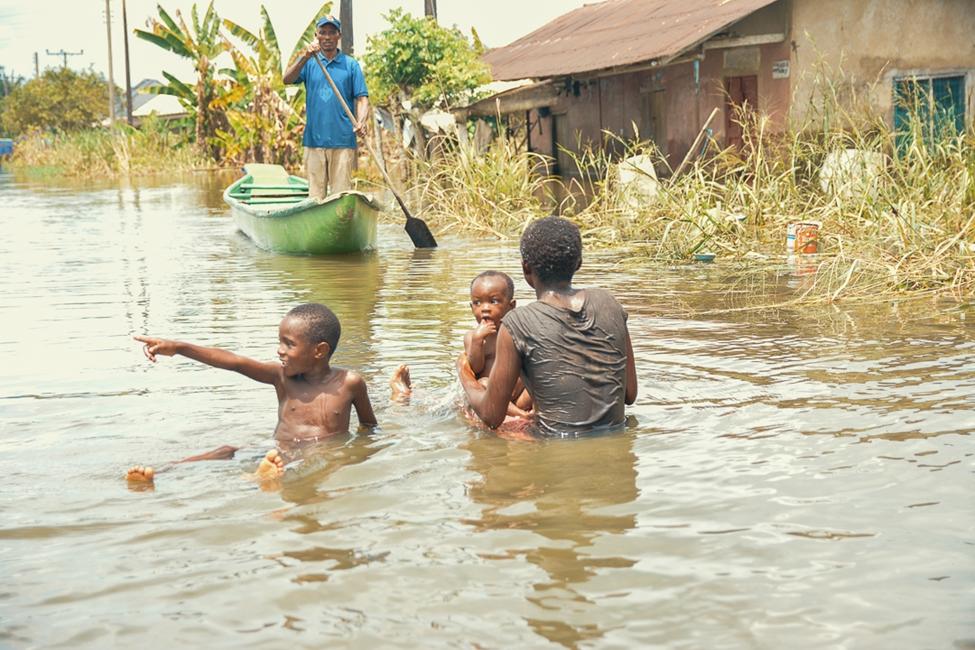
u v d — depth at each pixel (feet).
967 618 8.80
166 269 36.14
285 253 41.45
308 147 44.29
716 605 9.12
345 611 9.18
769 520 11.13
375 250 42.09
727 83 58.95
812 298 26.63
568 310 15.43
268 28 110.73
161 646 8.60
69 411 16.57
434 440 14.79
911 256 28.99
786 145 44.04
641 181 46.98
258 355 20.68
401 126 84.58
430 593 9.49
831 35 55.31
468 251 41.19
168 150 125.80
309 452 14.19
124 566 10.26
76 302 28.43
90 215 61.52
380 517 11.50
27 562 10.39
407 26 79.20
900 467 12.82
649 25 68.39
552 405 15.08
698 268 33.96
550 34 93.86
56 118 246.06
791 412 15.61
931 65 57.62
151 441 14.88
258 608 9.27
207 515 11.69
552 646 8.45
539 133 85.30
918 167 35.60
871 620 8.80
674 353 20.20
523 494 12.17
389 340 22.16
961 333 21.53
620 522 11.16
